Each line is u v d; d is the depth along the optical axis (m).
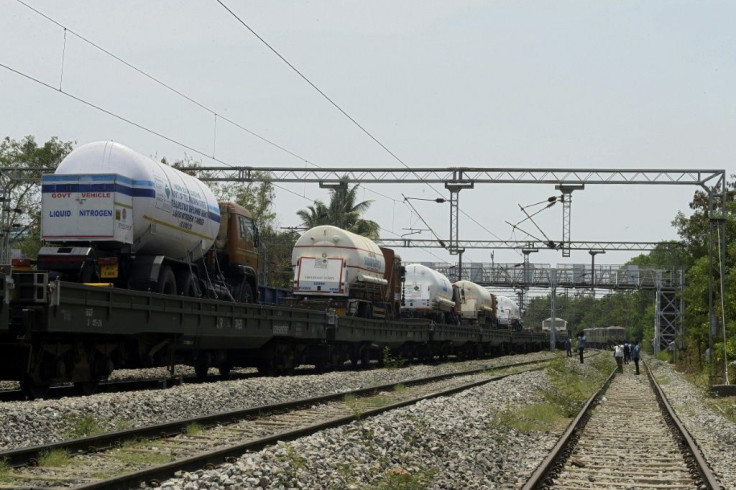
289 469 11.28
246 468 10.92
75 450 12.20
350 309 38.59
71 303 17.42
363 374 32.41
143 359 21.41
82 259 21.28
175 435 14.41
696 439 19.28
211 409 18.84
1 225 47.31
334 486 11.05
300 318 30.30
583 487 12.59
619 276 92.06
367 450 13.66
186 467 11.10
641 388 39.81
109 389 21.56
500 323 85.94
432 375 35.94
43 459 11.39
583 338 61.47
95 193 22.02
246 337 26.28
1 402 15.84
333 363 35.12
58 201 22.14
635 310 135.38
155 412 17.17
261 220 61.75
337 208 73.06
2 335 17.14
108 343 20.05
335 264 39.03
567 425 21.95
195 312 22.86
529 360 61.88
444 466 13.92
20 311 16.89
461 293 69.81
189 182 25.98
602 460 15.38
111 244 22.14
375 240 72.38
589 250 76.06
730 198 55.28
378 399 22.89
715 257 52.88
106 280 21.61
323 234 39.59
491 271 93.69
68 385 23.25
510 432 19.02
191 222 25.53
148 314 20.48
